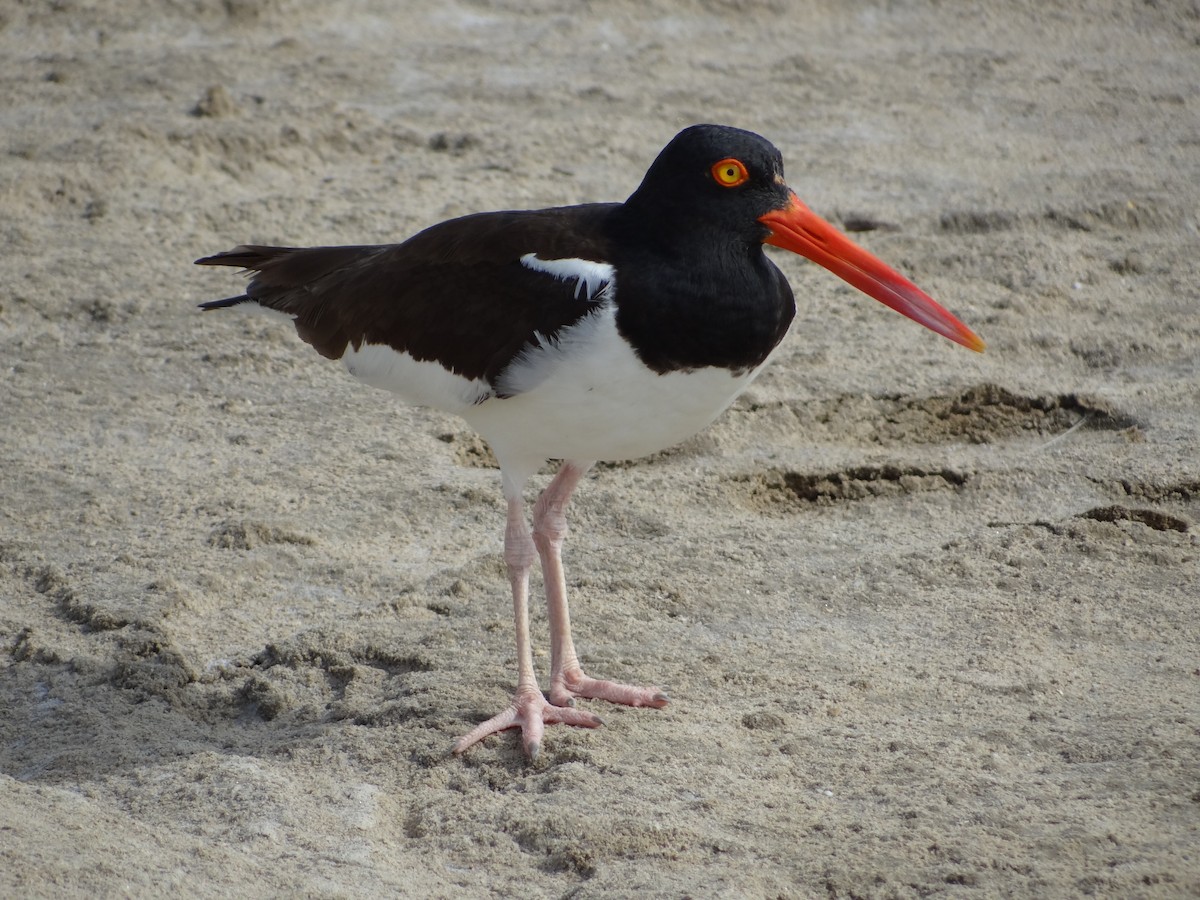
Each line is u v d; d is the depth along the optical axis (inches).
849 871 289.1
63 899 269.6
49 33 973.8
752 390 554.3
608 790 328.2
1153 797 311.3
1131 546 445.1
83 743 358.3
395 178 765.3
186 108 844.0
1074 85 948.6
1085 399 546.3
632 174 781.3
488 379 349.4
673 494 490.3
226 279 652.1
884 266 360.8
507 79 930.7
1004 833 300.2
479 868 304.8
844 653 392.5
